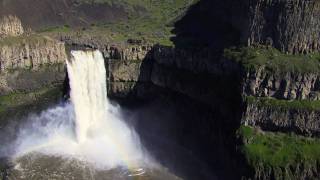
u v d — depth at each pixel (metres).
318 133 182.75
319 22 189.50
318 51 194.25
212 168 195.88
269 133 186.50
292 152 177.25
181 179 189.50
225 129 195.75
